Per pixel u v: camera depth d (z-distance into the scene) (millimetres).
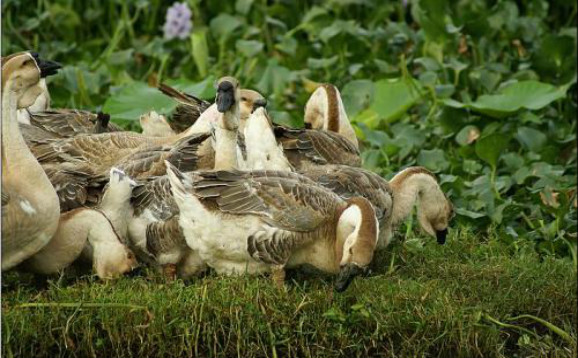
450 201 14406
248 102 14969
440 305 12086
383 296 12125
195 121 15195
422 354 11773
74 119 15102
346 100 18344
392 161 16844
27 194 11516
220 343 11570
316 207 12109
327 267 12305
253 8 22016
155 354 11445
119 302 11562
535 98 17875
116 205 12656
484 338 12078
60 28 21812
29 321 11258
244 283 12031
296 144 14445
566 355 12430
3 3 21000
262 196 12023
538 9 21531
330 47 20047
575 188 16047
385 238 13695
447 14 20594
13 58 11727
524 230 14977
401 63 19078
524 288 13117
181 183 12047
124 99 17109
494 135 15852
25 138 14211
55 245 12086
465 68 18875
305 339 11625
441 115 17781
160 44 20719
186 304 11617
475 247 14242
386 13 21953
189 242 12227
